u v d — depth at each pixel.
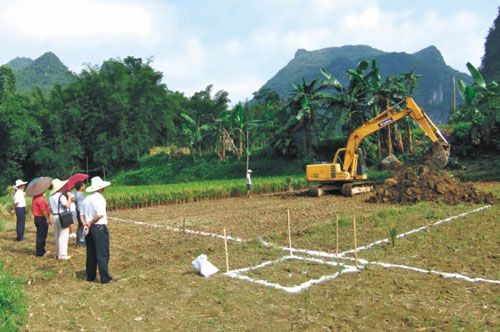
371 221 12.34
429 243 9.49
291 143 37.22
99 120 48.06
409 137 31.00
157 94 51.72
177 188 24.91
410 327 5.35
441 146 17.56
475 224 11.23
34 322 5.91
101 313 6.21
